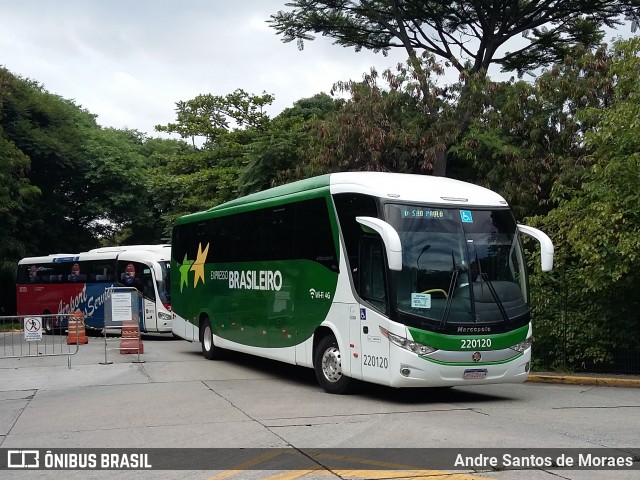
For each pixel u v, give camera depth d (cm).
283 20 2870
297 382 1447
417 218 1156
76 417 1088
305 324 1351
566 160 2128
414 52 2541
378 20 2844
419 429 934
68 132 4234
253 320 1571
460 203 1201
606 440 861
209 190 4050
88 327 2967
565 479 691
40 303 3177
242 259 1638
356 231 1209
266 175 3055
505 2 2725
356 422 991
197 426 991
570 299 1658
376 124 2427
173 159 4444
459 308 1131
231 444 872
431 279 1131
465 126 2453
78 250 4522
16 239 3872
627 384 1423
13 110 3934
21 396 1310
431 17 2827
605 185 1525
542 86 2259
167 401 1213
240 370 1648
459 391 1338
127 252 2842
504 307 1164
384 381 1123
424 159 2420
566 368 1652
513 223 1237
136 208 4616
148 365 1752
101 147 4491
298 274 1380
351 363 1205
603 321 1596
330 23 2872
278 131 3266
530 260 1744
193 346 2359
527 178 2178
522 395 1289
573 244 1548
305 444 859
